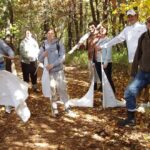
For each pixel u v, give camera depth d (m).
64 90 5.57
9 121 5.31
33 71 7.14
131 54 5.49
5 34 8.39
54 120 5.33
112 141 4.52
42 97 6.71
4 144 4.52
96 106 5.98
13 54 5.30
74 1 18.67
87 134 4.78
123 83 7.95
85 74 9.99
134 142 4.46
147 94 5.82
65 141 4.58
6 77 5.10
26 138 4.70
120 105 5.87
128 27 5.53
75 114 5.55
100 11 16.75
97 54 6.55
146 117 5.20
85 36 6.64
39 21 19.59
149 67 4.70
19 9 19.03
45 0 18.80
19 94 5.07
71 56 13.00
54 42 5.50
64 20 19.34
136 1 5.90
